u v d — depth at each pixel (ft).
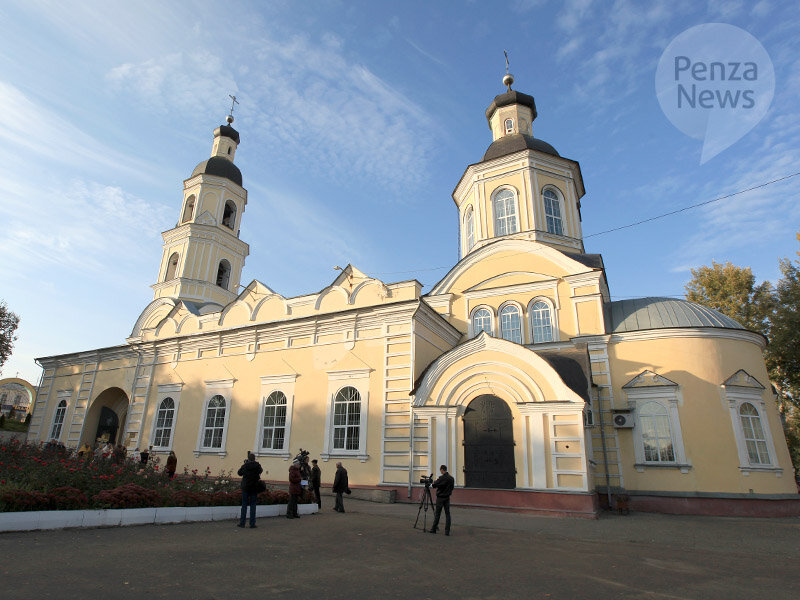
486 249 81.10
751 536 40.70
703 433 59.77
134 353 94.99
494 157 89.86
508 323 76.79
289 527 38.45
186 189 113.50
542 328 74.08
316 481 50.83
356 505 54.70
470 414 57.36
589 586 24.12
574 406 51.57
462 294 81.10
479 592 22.48
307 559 27.55
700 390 61.21
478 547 32.89
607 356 66.90
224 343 82.64
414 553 30.25
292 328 75.31
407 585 23.11
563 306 73.26
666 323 65.36
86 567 23.29
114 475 44.11
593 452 63.57
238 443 74.69
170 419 84.48
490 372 57.31
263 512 43.83
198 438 79.00
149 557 26.03
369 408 64.90
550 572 26.68
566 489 49.88
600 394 65.62
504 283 78.69
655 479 60.18
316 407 69.46
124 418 102.89
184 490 43.32
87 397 98.99
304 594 21.01
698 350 62.69
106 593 19.66
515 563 28.50
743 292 108.37
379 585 22.91
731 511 56.29
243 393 77.36
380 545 32.32
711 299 111.04
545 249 76.74
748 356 63.72
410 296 68.90
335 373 69.21
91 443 95.96
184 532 34.14
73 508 33.58
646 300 71.05
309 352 72.95
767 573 27.91
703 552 33.71
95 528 33.14
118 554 26.27
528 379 55.01
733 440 59.21
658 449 61.05
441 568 26.71
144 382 90.84
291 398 71.92
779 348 89.45
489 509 52.34
